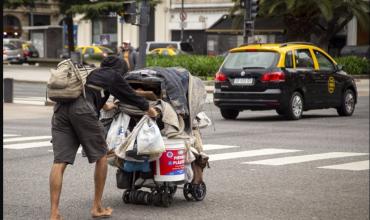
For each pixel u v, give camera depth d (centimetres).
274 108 2320
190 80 1014
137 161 965
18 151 1587
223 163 1422
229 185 1184
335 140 1856
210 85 4147
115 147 973
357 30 7206
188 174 1022
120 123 978
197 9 7800
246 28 3662
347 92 2603
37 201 1041
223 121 2383
